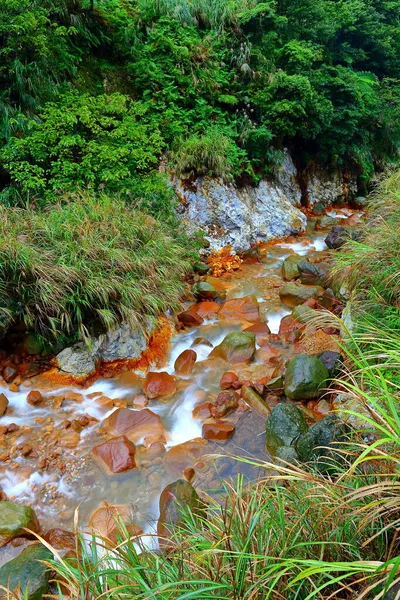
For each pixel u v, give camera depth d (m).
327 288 6.16
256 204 8.46
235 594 1.54
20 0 5.42
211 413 3.96
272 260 7.57
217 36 8.88
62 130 5.45
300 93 8.52
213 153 7.45
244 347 4.77
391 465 1.85
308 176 10.45
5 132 5.51
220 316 5.66
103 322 4.55
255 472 3.32
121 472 3.39
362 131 10.98
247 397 4.10
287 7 10.05
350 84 10.09
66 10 6.95
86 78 7.32
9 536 2.79
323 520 1.75
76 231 4.81
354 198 11.49
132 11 8.47
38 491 3.24
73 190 5.45
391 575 1.24
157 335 5.04
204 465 3.42
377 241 4.40
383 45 13.51
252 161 8.34
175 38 8.23
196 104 8.07
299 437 3.35
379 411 1.89
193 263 6.65
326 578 1.71
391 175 6.53
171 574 1.78
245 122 8.48
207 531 2.06
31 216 4.91
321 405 3.87
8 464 3.45
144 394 4.29
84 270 4.49
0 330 4.23
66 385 4.35
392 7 14.85
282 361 4.56
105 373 4.58
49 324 4.47
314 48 10.32
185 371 4.59
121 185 6.03
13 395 4.17
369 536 1.79
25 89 5.80
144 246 5.23
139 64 7.77
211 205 7.60
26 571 2.42
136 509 3.08
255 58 8.99
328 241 8.17
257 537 1.83
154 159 6.06
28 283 4.33
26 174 5.17
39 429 3.82
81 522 3.01
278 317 5.70
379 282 4.12
